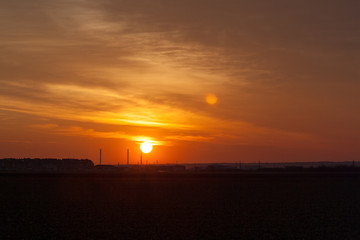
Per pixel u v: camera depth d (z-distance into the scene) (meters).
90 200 52.00
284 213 41.12
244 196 56.75
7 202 49.84
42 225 34.28
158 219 37.28
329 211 42.66
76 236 30.11
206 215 39.66
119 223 35.25
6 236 30.00
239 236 30.25
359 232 31.78
